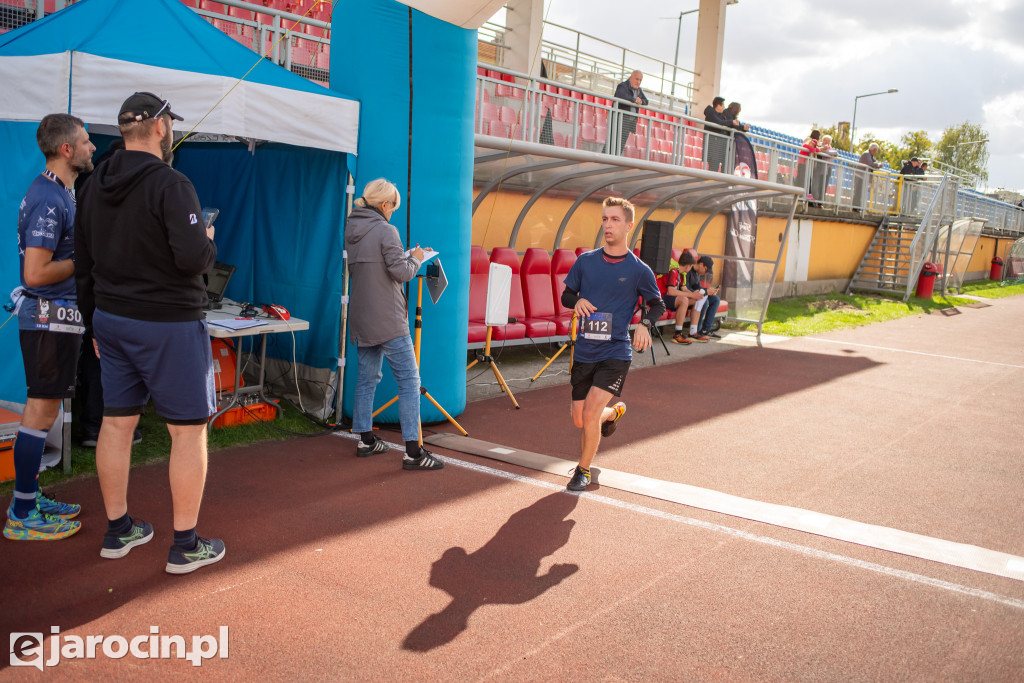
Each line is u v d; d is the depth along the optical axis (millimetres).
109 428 3232
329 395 5684
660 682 2656
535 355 9445
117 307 2990
